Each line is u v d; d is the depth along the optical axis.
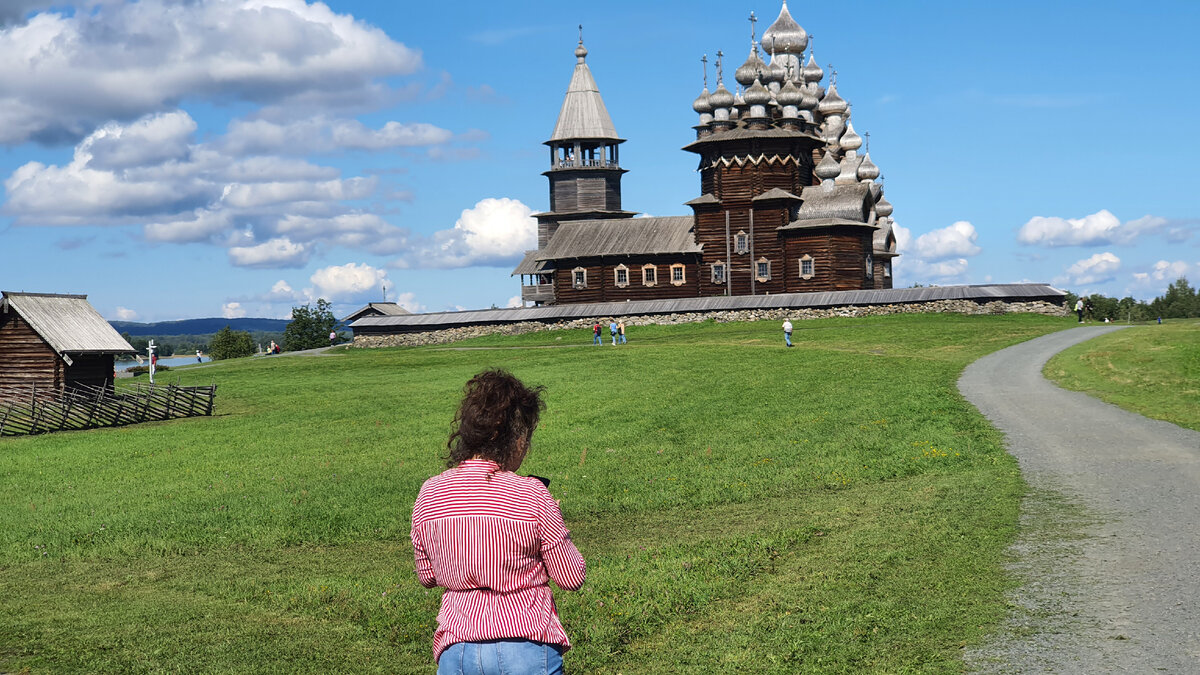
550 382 44.00
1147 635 9.25
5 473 26.72
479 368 55.31
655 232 92.62
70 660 10.38
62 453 30.47
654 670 9.31
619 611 10.99
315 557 15.81
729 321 78.00
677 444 26.28
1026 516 14.90
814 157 99.50
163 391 41.50
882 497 17.62
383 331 87.94
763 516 16.88
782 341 60.97
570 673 9.38
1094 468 19.17
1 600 13.41
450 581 5.16
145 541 17.19
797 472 21.03
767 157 88.12
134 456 29.27
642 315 80.75
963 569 11.88
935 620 9.99
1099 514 14.80
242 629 11.38
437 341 85.81
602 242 92.94
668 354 53.94
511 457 5.40
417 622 11.27
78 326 44.75
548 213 110.31
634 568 13.03
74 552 16.53
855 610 10.48
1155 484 17.12
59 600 13.30
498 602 5.11
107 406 38.62
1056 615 9.98
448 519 5.11
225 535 17.55
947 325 64.50
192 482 24.00
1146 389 32.09
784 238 87.19
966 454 21.88
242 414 40.25
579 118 110.69
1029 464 20.08
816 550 13.55
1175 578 11.05
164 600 13.12
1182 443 21.77
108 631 11.45
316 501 20.45
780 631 10.01
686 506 18.53
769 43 104.44
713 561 13.15
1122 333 51.41
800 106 100.31
